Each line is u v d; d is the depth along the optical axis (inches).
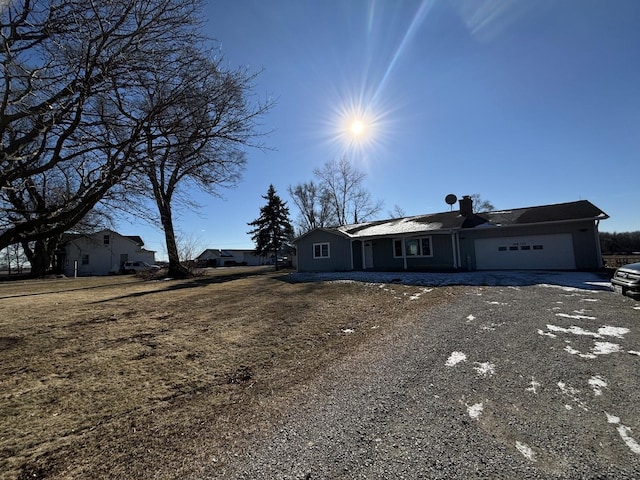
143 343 232.4
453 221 741.9
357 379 161.2
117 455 106.1
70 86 161.9
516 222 660.1
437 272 666.2
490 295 371.9
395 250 799.1
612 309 273.6
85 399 147.9
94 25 165.3
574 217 608.4
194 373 177.6
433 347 201.9
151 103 200.2
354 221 1619.1
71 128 171.3
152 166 212.1
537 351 184.4
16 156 173.6
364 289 465.4
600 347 185.6
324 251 871.1
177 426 123.6
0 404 143.3
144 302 413.1
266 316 310.8
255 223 1397.6
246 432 117.6
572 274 534.9
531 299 334.3
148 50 179.3
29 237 190.4
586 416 118.0
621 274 336.5
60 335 253.8
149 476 95.1
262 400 143.8
